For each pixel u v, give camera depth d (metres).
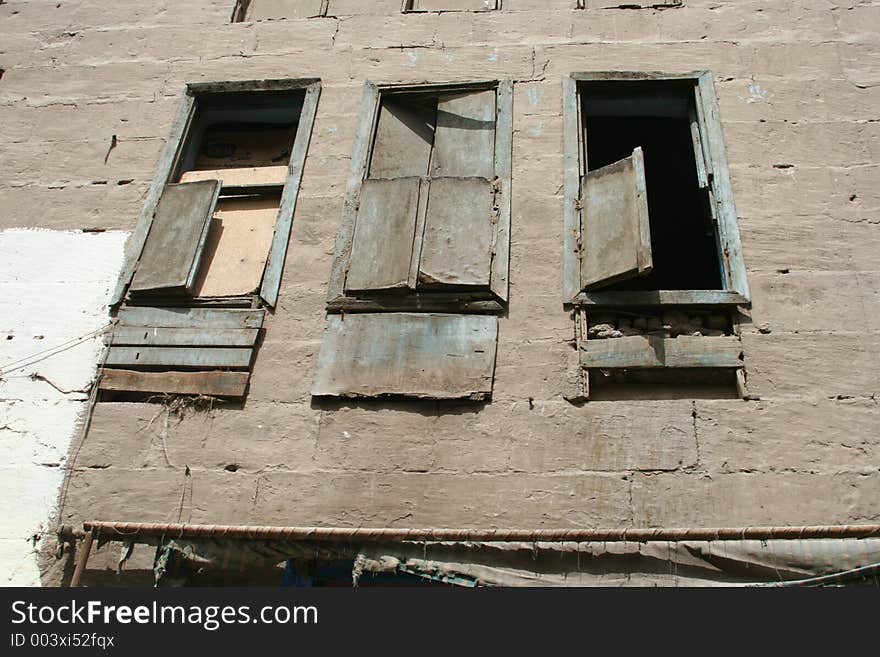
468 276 6.96
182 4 9.39
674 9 8.56
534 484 6.05
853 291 6.71
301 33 8.92
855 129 7.60
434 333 6.77
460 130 8.15
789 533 5.31
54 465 6.57
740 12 8.46
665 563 5.35
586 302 6.77
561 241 7.16
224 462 6.41
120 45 9.16
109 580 6.04
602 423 6.26
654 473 6.01
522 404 6.39
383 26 8.83
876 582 5.08
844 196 7.22
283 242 7.45
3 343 7.21
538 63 8.33
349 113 8.25
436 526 5.96
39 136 8.59
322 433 6.44
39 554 6.20
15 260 7.72
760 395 6.27
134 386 6.85
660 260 10.91
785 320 6.60
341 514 6.08
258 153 8.62
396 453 6.29
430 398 6.46
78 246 7.76
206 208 7.73
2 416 6.84
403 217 7.38
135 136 8.45
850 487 5.84
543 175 7.57
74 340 7.17
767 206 7.20
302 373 6.74
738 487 5.90
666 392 6.45
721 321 6.67
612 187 7.18
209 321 7.09
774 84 7.93
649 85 8.09
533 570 5.39
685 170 9.95
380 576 6.17
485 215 7.34
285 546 5.65
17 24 9.50
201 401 6.70
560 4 8.76
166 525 5.72
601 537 5.36
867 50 8.08
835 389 6.25
